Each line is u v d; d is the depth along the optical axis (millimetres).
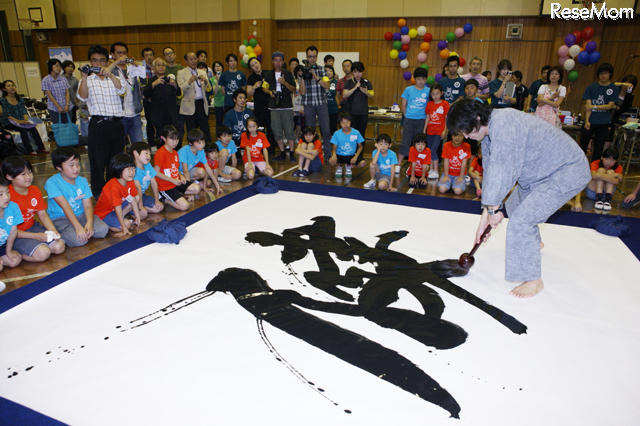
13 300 2352
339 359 1916
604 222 3486
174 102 5930
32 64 9609
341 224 3596
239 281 2598
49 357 1898
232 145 5312
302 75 5898
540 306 2387
